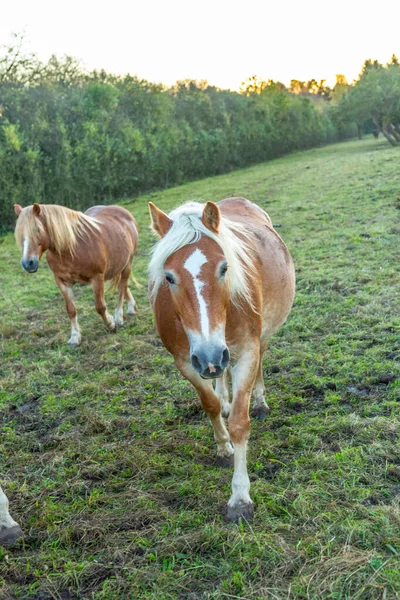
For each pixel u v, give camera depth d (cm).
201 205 286
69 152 1800
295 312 562
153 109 2972
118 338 586
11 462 363
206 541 255
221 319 246
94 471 336
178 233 254
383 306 539
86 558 259
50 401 453
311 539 246
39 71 2169
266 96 4094
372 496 272
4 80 2072
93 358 546
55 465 353
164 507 288
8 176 1631
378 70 3469
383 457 304
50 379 503
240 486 274
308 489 282
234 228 317
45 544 272
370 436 325
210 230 256
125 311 691
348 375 411
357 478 286
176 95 3628
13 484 331
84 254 571
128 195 2194
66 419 418
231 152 3127
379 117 3366
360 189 1345
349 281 630
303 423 356
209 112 3409
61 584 244
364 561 228
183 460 336
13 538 279
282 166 2742
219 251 252
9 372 531
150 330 604
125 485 319
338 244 816
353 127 5250
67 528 278
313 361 446
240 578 229
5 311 740
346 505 268
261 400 381
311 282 646
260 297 298
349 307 551
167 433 372
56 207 555
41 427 414
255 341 289
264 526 261
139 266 916
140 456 345
